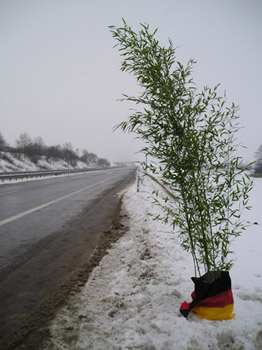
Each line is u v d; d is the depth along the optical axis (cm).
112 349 199
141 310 249
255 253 412
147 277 321
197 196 217
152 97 217
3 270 364
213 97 216
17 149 5734
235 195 218
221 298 211
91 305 268
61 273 352
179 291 265
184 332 194
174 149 219
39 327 231
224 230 223
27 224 641
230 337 186
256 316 211
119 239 514
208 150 215
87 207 893
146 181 2002
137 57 224
